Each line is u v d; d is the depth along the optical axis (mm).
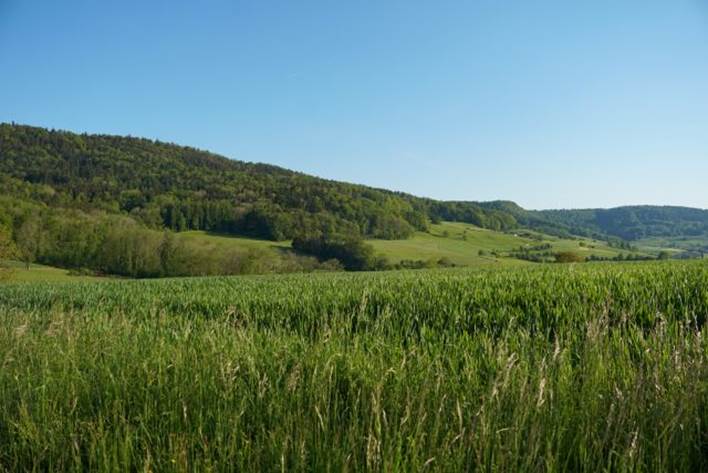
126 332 6715
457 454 2699
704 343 3920
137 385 4320
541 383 2883
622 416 2777
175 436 3193
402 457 2785
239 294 13750
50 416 3865
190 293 15711
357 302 9078
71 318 7910
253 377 4062
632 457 2473
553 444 2832
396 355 4715
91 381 4598
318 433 3053
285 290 14125
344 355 4586
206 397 3857
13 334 6586
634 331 4945
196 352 5082
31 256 68438
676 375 3223
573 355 4680
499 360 3816
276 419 3354
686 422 2750
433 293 9211
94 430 3496
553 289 8367
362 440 2910
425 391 3246
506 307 7039
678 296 6797
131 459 3201
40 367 5164
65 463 3289
